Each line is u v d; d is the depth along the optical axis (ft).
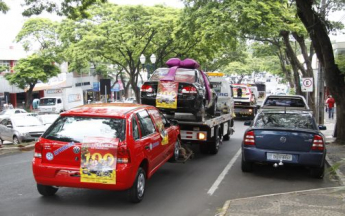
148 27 81.66
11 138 55.72
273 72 138.62
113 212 18.90
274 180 25.88
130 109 21.43
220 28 47.42
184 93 31.32
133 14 84.12
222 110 46.19
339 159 32.04
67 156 19.04
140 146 20.03
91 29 86.53
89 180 18.69
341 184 24.29
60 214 18.60
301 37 65.67
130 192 19.80
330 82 39.68
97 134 19.19
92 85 166.81
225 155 36.32
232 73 168.96
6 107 121.29
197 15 52.95
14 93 144.15
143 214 18.61
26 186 24.27
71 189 23.09
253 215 17.70
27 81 120.47
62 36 90.74
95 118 19.99
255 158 25.77
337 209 18.53
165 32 83.61
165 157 25.62
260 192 22.88
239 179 26.14
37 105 129.18
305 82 60.54
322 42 38.19
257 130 25.94
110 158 18.63
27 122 57.06
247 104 80.69
